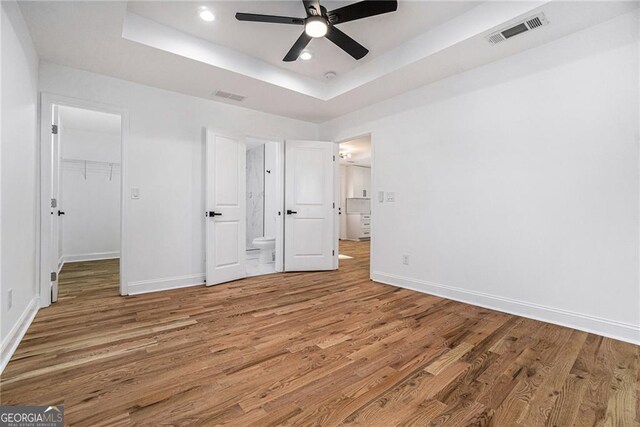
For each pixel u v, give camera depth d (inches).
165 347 76.9
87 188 212.1
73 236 206.7
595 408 53.9
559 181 93.0
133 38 94.1
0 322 66.1
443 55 103.0
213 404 54.6
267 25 100.4
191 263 139.6
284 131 173.9
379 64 120.6
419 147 131.3
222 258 145.2
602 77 85.3
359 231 353.7
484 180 110.3
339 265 194.5
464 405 54.8
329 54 119.0
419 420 50.9
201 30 103.3
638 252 80.0
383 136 147.2
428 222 128.0
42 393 57.1
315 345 78.7
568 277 91.4
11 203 74.5
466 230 115.3
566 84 91.6
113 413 51.8
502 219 105.5
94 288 133.1
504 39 93.3
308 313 103.0
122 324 91.9
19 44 79.3
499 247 106.2
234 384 60.9
